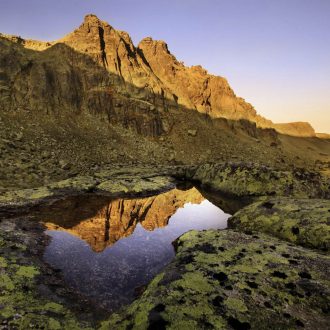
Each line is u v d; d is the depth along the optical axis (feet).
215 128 458.09
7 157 170.19
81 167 199.62
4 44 330.54
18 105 277.44
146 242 79.56
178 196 145.28
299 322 36.94
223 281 45.27
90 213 104.17
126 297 53.26
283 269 48.83
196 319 36.65
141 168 221.46
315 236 65.57
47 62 351.46
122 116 353.51
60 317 44.27
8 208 100.22
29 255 64.69
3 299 45.65
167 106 431.84
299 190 127.44
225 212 115.44
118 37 451.53
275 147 529.04
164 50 561.43
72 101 328.90
